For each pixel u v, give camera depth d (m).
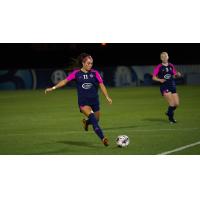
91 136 46.81
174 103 54.44
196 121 56.19
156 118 60.56
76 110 73.06
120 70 136.00
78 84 41.44
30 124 57.09
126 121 58.06
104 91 41.44
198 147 40.19
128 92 112.00
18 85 132.25
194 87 123.12
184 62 159.25
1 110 75.38
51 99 96.25
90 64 41.19
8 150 40.66
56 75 134.25
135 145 41.47
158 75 54.72
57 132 50.00
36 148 41.34
